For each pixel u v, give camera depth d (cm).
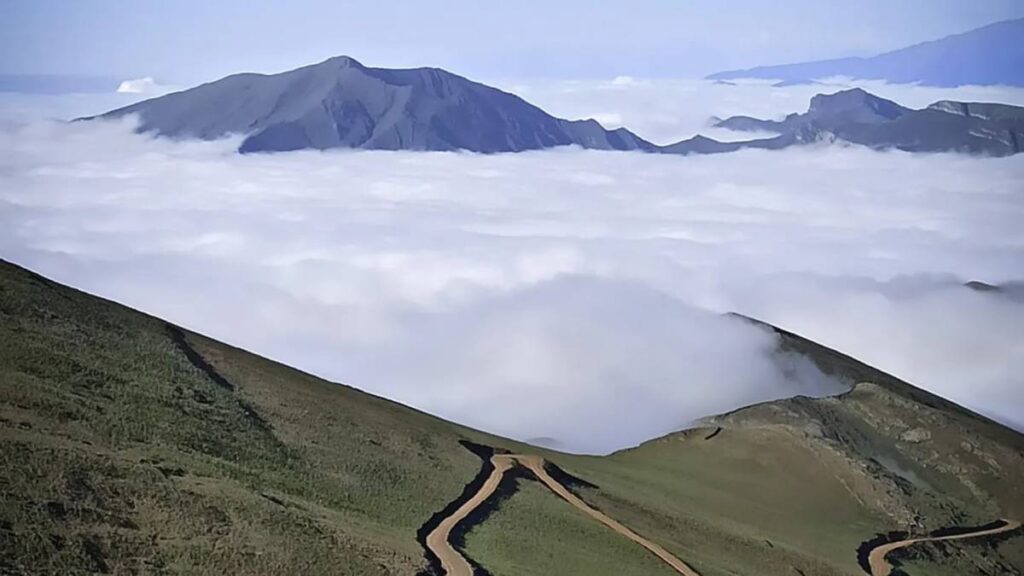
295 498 4156
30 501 3103
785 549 6100
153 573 2966
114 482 3428
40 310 5316
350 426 5697
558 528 4994
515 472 6012
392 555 3694
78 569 2867
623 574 4459
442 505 4862
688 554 5219
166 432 4394
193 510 3434
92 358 5003
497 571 3966
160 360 5394
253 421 5066
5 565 2761
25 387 4216
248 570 3133
